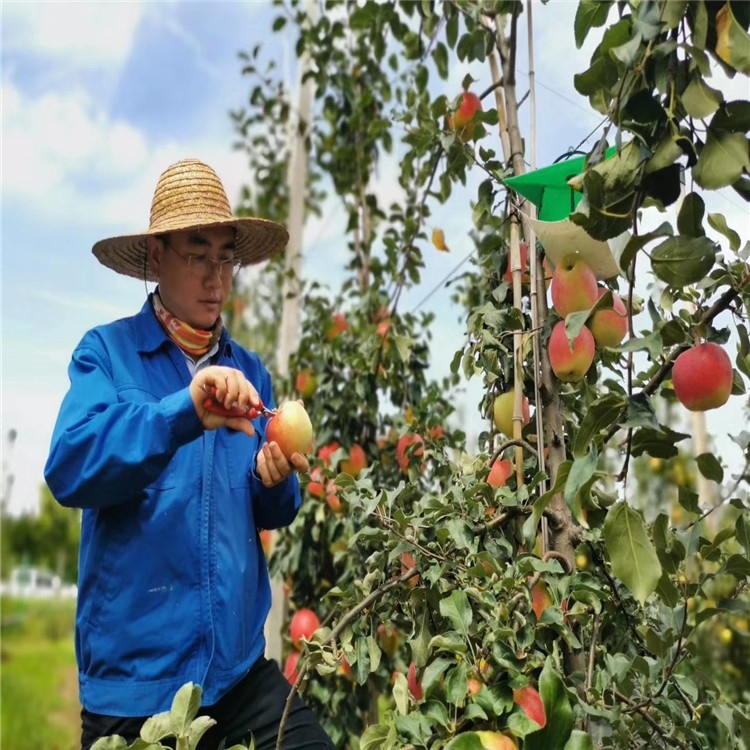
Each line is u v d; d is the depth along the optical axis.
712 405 1.35
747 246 1.49
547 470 1.72
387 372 3.24
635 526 1.23
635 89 1.25
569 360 1.55
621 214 1.28
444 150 2.41
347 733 2.88
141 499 1.69
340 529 3.14
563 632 1.37
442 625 1.65
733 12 1.19
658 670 1.69
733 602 1.54
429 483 2.87
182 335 1.88
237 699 1.81
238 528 1.82
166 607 1.67
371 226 3.80
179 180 1.92
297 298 4.04
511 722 1.19
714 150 1.20
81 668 1.72
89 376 1.72
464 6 2.25
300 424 1.82
